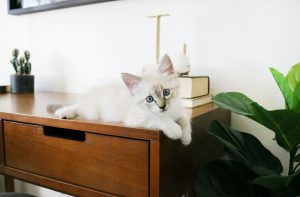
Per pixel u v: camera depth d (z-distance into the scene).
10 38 1.40
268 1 0.84
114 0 1.08
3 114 0.72
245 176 0.64
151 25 1.03
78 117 0.66
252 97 0.89
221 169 0.65
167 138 0.54
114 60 1.12
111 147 0.57
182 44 0.97
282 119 0.54
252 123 0.91
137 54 1.07
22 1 1.28
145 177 0.54
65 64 1.25
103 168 0.59
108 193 0.59
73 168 0.63
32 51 1.34
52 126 0.64
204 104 0.87
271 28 0.85
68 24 1.21
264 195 0.62
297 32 0.81
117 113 0.60
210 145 0.80
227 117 0.91
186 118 0.60
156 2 1.01
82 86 1.22
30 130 0.68
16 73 1.21
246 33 0.88
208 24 0.93
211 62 0.94
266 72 0.87
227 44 0.91
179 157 0.60
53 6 1.18
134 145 0.54
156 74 0.57
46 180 0.67
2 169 0.74
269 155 0.69
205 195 0.61
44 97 1.05
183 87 0.80
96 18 1.14
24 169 0.71
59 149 0.65
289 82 0.70
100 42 1.15
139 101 0.56
